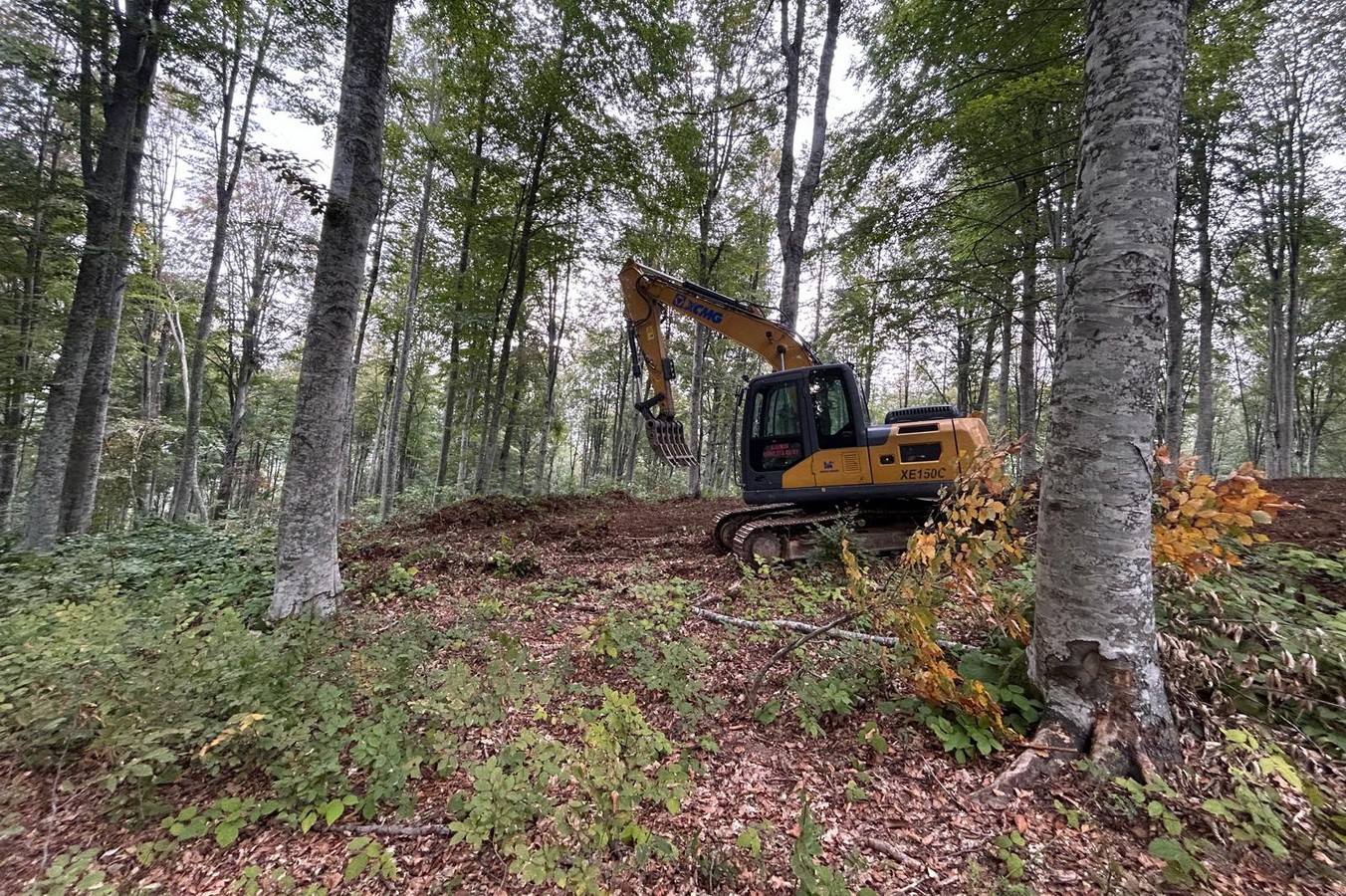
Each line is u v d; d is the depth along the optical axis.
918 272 9.30
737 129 14.98
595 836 2.01
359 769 2.79
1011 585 3.82
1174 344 10.01
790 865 1.90
